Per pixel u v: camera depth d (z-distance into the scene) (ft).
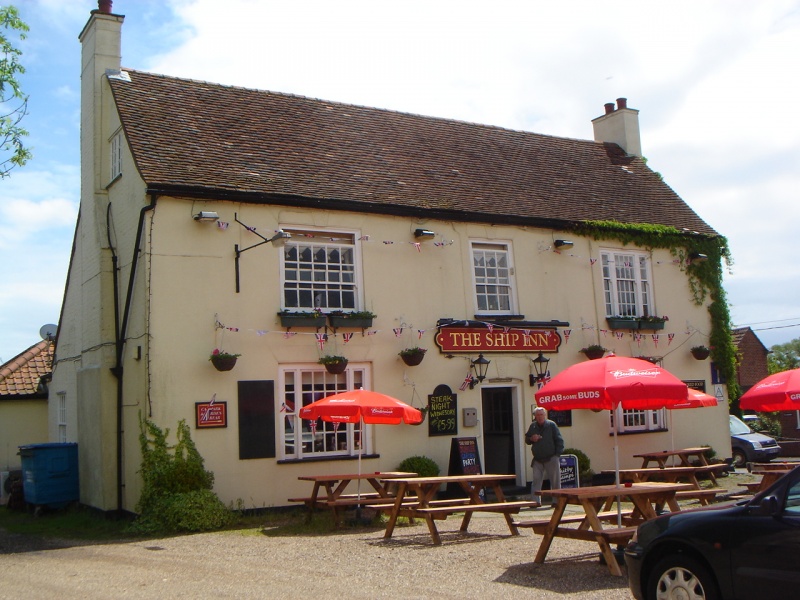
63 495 51.52
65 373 58.49
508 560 30.96
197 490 42.27
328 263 49.98
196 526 40.57
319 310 48.24
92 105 53.16
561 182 65.57
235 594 26.13
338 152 55.72
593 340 59.57
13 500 55.47
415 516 35.94
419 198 54.19
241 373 45.70
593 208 63.31
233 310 45.93
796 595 19.79
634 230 62.64
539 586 26.48
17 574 30.58
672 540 22.39
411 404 51.11
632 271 63.31
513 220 56.85
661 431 61.98
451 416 52.34
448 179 58.49
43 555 35.19
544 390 32.99
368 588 26.71
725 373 66.49
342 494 48.14
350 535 38.32
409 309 52.03
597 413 58.85
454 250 54.54
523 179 63.31
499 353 55.06
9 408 65.21
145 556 34.04
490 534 37.68
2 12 47.88
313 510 43.34
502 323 55.11
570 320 58.75
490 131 68.44
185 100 53.36
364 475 41.83
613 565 27.58
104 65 53.21
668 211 68.49
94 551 35.91
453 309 53.83
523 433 55.36
